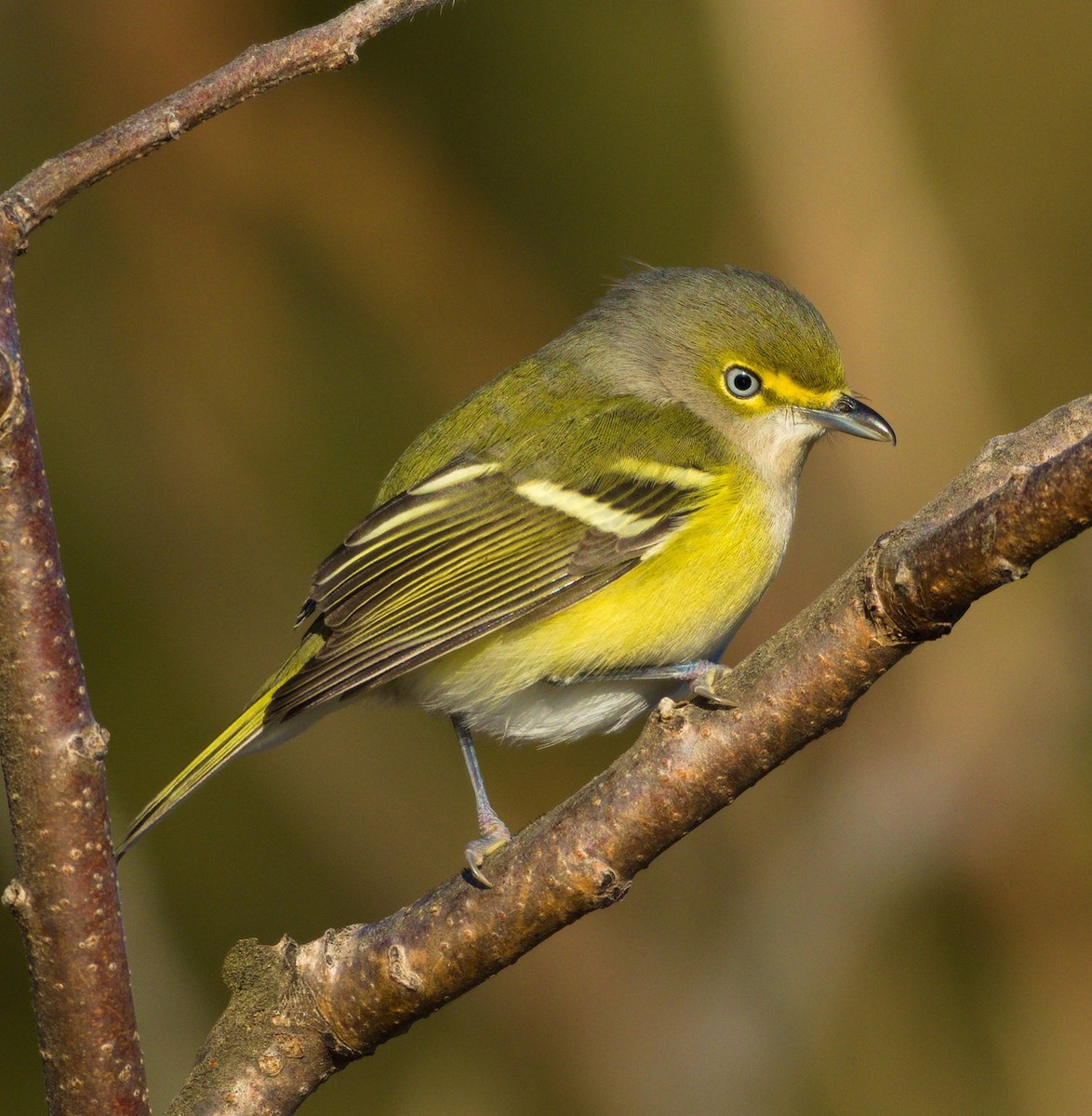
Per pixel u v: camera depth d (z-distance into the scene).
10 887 4.52
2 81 13.52
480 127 14.44
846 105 14.03
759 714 5.14
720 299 9.01
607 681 8.20
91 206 14.05
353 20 4.84
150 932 10.22
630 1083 11.38
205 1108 5.57
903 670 12.31
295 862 12.64
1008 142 15.12
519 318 14.27
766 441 8.85
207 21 13.41
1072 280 14.65
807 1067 11.21
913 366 13.62
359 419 14.01
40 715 4.42
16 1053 11.63
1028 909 11.55
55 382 13.84
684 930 12.14
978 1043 11.37
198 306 14.01
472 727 8.26
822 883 11.55
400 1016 5.53
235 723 7.66
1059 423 5.11
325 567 8.32
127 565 13.41
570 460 8.39
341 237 14.12
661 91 14.45
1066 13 15.14
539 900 5.36
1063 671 12.04
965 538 4.64
